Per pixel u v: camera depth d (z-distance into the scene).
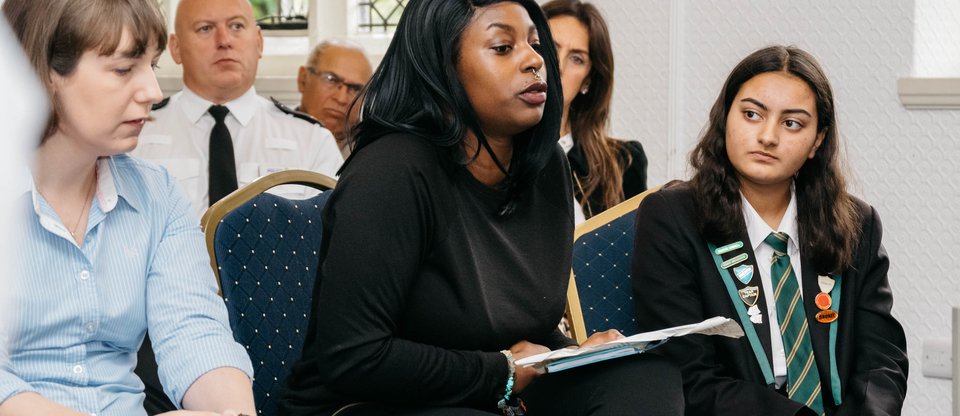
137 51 1.40
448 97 1.71
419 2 1.74
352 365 1.59
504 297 1.75
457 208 1.71
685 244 2.09
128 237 1.54
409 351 1.61
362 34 4.33
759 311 2.06
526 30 1.75
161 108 3.37
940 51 3.51
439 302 1.68
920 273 3.48
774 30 3.61
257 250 1.91
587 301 2.25
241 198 1.93
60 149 1.43
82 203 1.50
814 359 2.05
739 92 2.12
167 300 1.56
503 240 1.77
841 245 2.12
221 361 1.54
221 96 3.35
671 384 1.64
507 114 1.72
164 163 3.30
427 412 1.61
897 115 3.48
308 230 2.00
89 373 1.47
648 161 3.78
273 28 4.38
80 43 1.36
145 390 1.83
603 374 1.65
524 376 1.69
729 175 2.12
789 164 2.07
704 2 3.68
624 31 3.76
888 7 3.48
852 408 2.06
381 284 1.60
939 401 3.45
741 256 2.08
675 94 3.71
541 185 1.89
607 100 3.24
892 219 3.50
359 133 1.76
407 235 1.63
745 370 2.03
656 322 2.09
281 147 3.38
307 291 1.97
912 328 3.49
